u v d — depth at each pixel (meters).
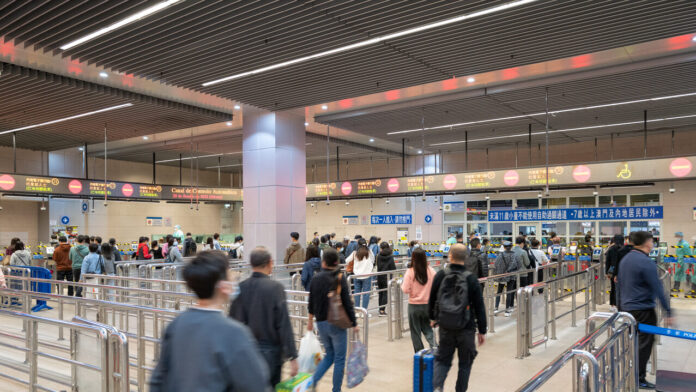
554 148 17.42
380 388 4.70
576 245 11.97
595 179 12.09
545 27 6.70
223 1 5.99
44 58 8.02
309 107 11.79
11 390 4.65
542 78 9.68
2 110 11.20
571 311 7.65
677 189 14.66
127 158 20.70
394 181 15.30
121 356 3.42
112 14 6.17
